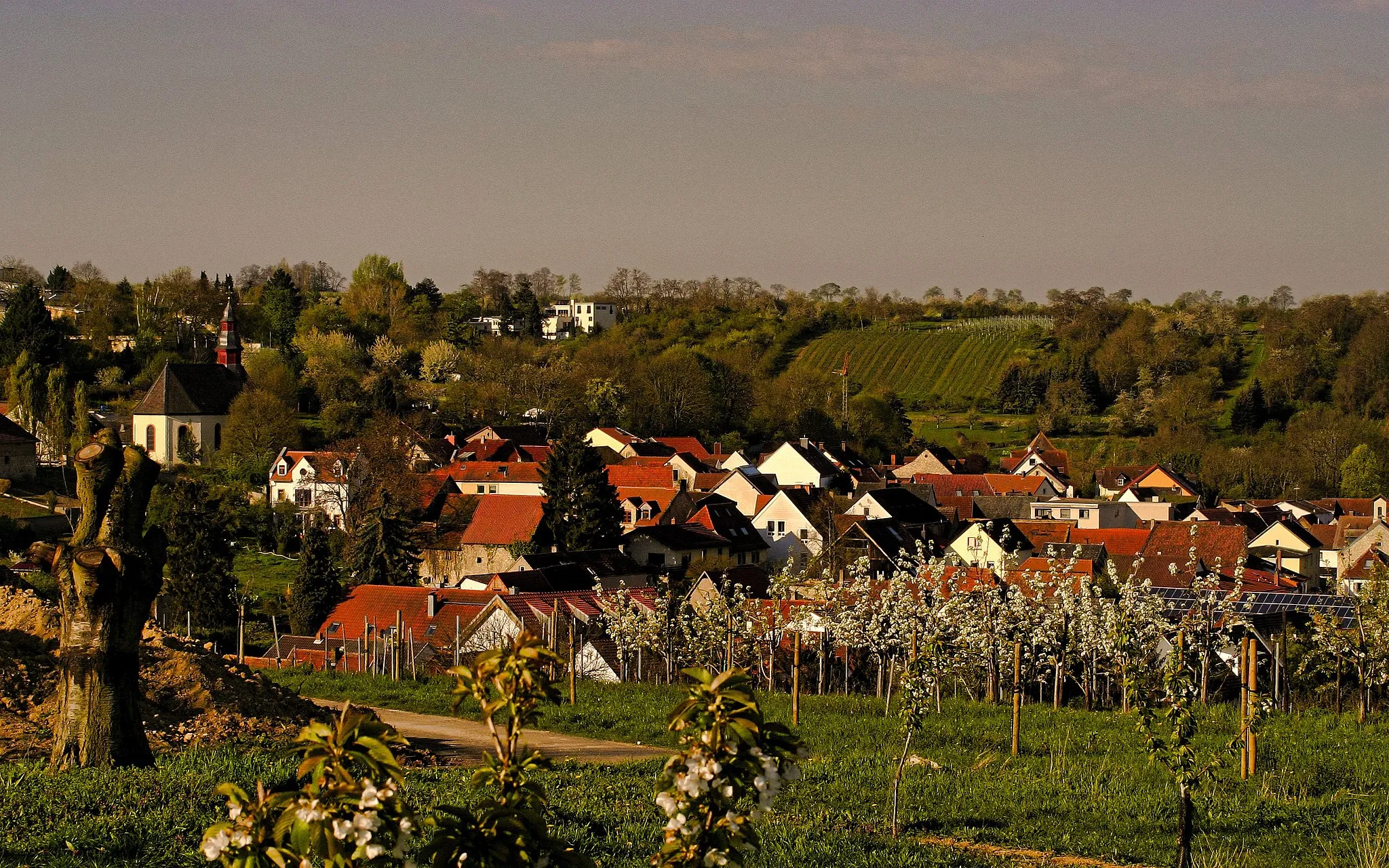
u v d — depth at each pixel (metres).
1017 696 32.31
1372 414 187.38
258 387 155.88
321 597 77.50
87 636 22.22
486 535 101.62
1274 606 50.84
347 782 8.14
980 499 122.94
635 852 19.05
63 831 17.17
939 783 28.12
